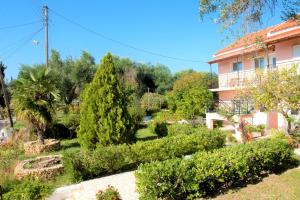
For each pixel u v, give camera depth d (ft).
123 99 44.45
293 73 40.88
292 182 26.81
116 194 25.49
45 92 55.52
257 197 24.23
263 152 29.45
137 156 37.99
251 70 67.87
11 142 60.49
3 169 40.14
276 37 60.80
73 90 129.49
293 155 34.17
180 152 40.63
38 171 35.65
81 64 132.26
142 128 84.33
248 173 28.89
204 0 23.89
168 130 58.59
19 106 54.60
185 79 108.68
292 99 39.17
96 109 43.65
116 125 43.16
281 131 45.06
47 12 91.81
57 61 132.87
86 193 29.86
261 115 58.75
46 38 91.35
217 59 82.23
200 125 67.56
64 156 35.91
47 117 56.29
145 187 23.53
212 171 25.66
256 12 23.22
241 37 24.44
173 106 95.30
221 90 78.74
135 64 174.19
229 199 24.38
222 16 23.86
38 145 54.13
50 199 28.96
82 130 44.73
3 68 132.77
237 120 57.72
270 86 40.50
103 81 44.01
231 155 27.76
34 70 56.18
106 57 44.52
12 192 26.30
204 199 24.82
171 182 24.31
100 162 35.42
